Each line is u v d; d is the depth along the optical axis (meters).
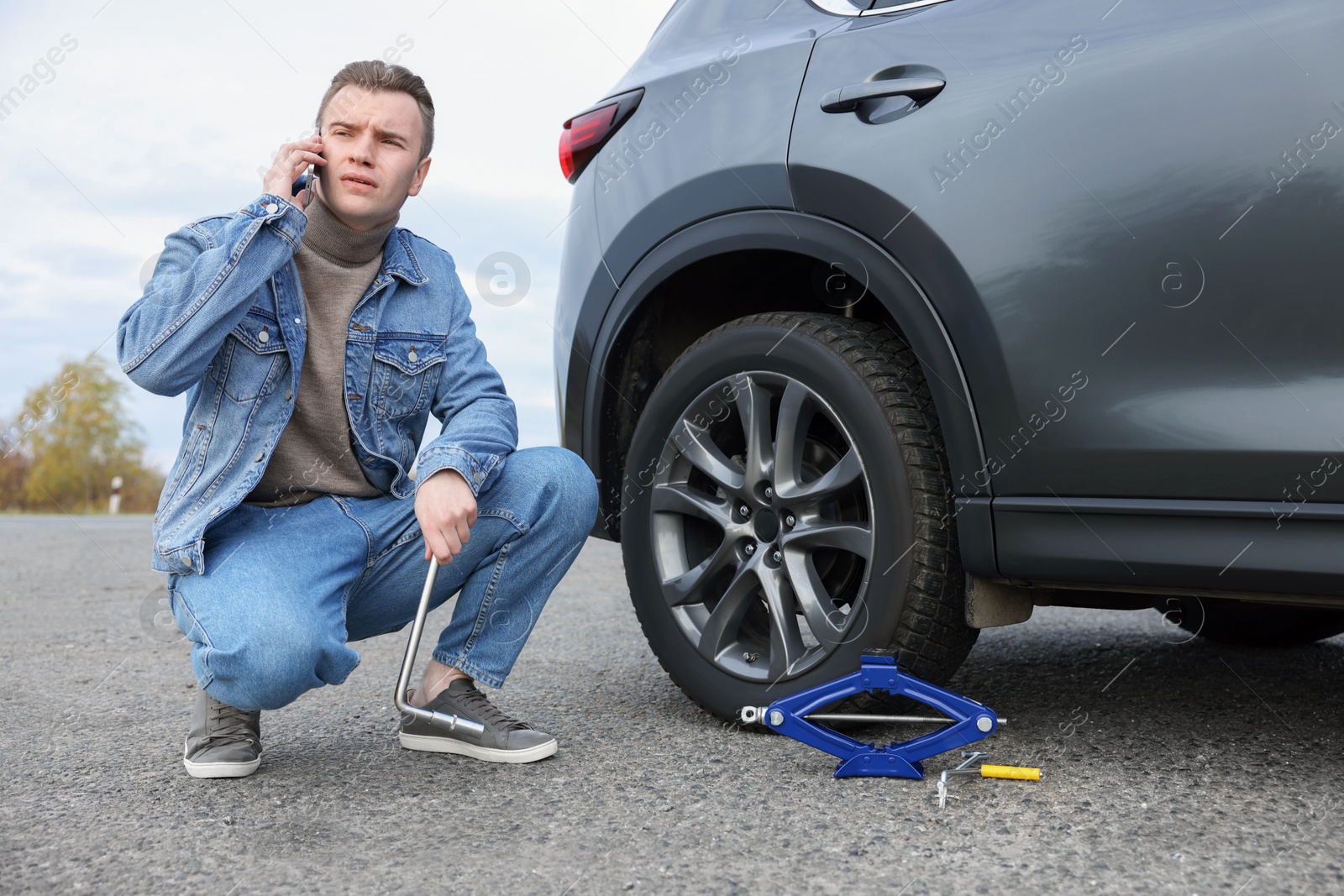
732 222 1.84
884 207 1.63
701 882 1.16
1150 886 1.11
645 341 2.10
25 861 1.27
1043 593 1.69
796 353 1.75
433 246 1.85
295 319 1.59
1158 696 1.96
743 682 1.80
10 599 3.94
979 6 1.63
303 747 1.78
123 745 1.83
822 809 1.39
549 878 1.17
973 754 1.54
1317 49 1.29
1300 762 1.52
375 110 1.60
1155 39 1.42
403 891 1.15
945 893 1.10
